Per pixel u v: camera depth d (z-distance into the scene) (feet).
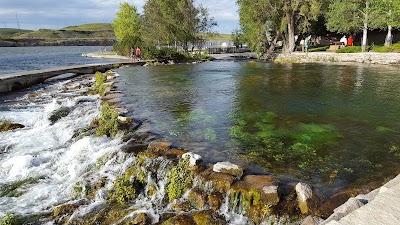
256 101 52.90
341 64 110.22
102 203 25.03
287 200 22.00
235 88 65.98
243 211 22.16
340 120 41.06
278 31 149.07
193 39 173.47
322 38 189.37
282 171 26.68
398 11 97.45
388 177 25.34
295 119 41.86
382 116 42.47
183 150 31.12
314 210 20.88
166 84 72.59
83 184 27.40
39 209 25.40
